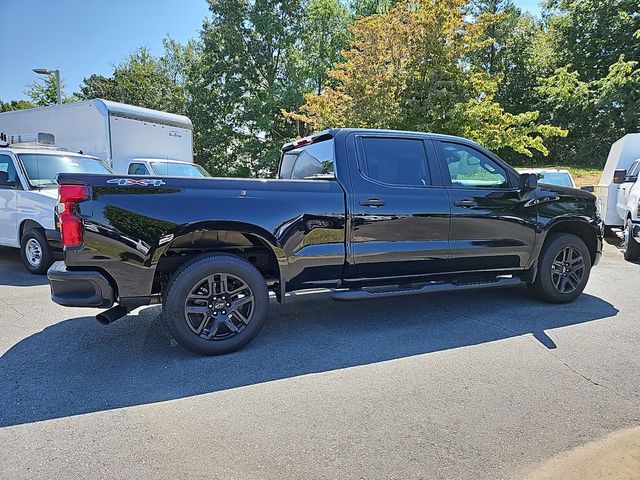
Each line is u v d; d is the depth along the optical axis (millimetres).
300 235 3945
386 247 4266
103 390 3131
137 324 4527
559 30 27234
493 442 2490
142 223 3500
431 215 4406
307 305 5242
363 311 4980
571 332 4250
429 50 11242
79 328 4406
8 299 5488
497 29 28469
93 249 3436
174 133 12188
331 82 23062
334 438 2539
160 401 2979
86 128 10430
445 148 4652
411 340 4074
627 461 2314
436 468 2270
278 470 2258
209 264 3680
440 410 2838
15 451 2418
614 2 24406
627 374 3350
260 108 23266
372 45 11516
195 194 3645
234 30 23734
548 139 26797
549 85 25609
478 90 11977
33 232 6809
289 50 23844
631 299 5418
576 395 3031
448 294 5684
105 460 2344
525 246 4891
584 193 5285
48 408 2881
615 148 11602
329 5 23969
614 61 24531
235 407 2898
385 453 2395
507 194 4762
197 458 2361
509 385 3174
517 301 5332
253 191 3809
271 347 3924
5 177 7121
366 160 4312
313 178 4613
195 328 3695
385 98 11492
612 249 9734
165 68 33625
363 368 3484
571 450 2416
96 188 3432
